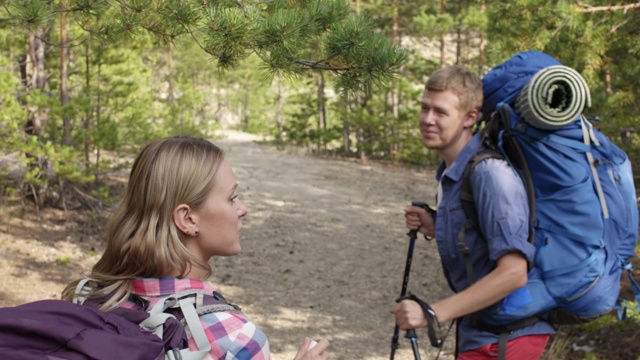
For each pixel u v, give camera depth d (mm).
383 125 24391
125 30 3754
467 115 2490
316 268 10766
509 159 2385
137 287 1297
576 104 2256
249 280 10008
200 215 1321
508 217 2238
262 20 3473
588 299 2309
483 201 2295
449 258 2434
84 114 11492
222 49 3406
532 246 2248
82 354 1107
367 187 18594
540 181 2330
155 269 1295
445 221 2420
